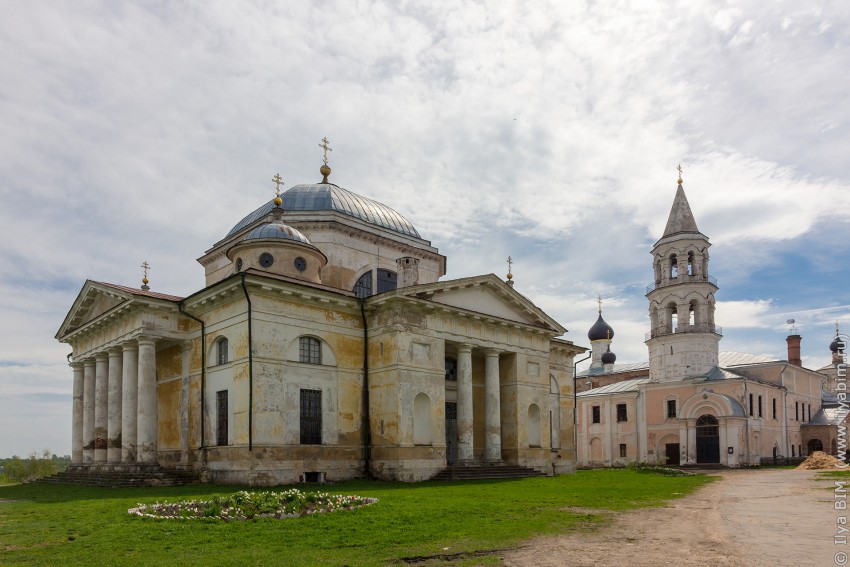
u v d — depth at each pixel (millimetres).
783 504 21797
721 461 59875
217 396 30562
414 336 32969
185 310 32875
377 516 16844
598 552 12680
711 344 65375
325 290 31734
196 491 25125
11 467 58312
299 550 12664
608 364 90250
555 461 43094
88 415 37875
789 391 70625
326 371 31719
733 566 11195
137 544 13180
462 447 34969
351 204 44125
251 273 29266
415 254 45406
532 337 39969
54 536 14289
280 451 28922
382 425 32156
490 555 12406
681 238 66062
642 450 67562
